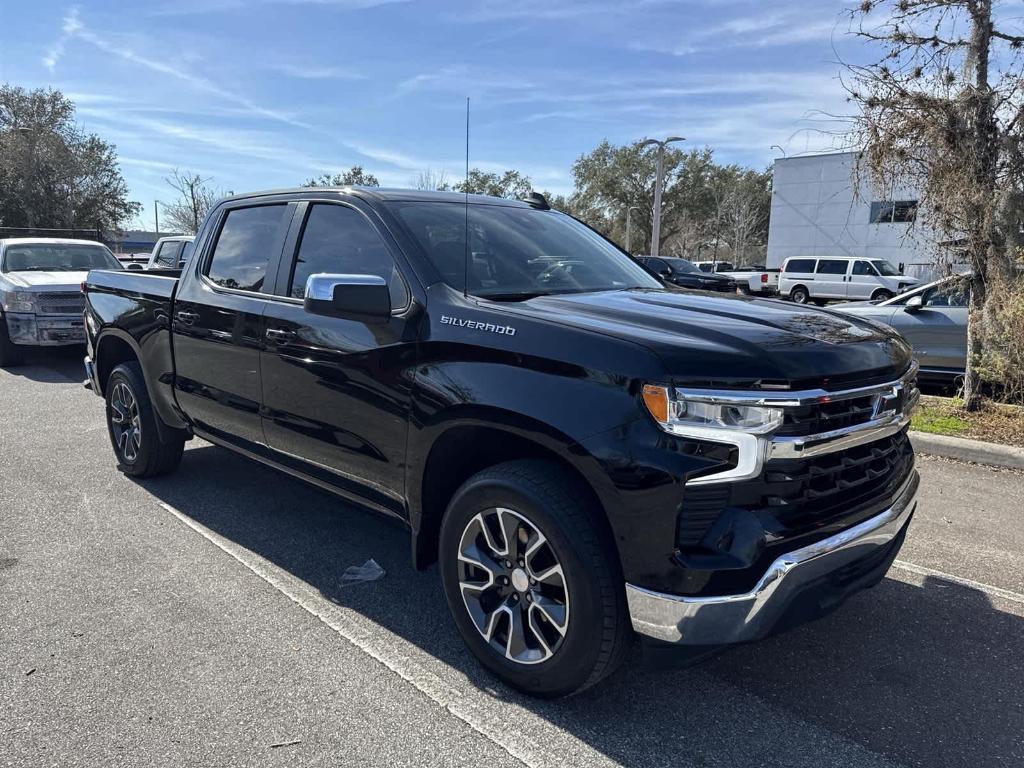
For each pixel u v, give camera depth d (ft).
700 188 160.86
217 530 14.16
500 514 8.78
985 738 8.40
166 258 43.55
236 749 7.96
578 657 8.19
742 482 7.50
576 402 8.00
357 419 10.51
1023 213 21.50
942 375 30.45
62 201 144.05
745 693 9.23
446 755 7.93
